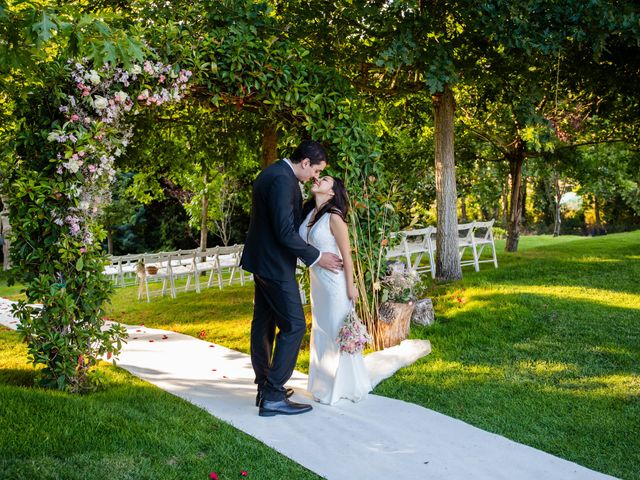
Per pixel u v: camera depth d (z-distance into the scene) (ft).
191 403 13.39
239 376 16.17
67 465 9.23
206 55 15.92
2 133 17.13
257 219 12.98
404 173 42.47
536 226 95.40
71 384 13.73
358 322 13.82
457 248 29.66
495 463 10.69
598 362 16.30
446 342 18.80
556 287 25.29
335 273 13.70
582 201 90.58
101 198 13.93
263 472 10.02
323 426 12.36
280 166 12.84
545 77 27.86
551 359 16.75
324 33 24.16
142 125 29.45
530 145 38.68
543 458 10.93
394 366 16.37
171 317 27.84
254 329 13.70
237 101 17.42
